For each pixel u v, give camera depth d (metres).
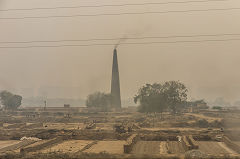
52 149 53.81
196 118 133.25
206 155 42.41
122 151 51.06
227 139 62.56
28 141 66.56
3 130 90.25
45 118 150.50
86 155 41.66
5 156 44.56
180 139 65.56
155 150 52.03
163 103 150.50
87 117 153.38
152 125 110.19
